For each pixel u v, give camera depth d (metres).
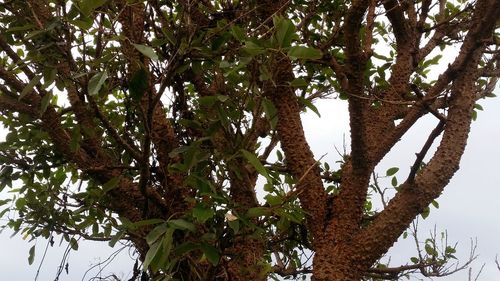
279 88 3.32
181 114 3.46
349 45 2.89
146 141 2.68
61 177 3.57
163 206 3.13
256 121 2.63
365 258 2.91
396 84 3.80
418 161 2.86
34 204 3.46
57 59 2.41
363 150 2.99
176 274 2.96
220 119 2.56
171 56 2.65
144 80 2.46
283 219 2.92
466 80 3.19
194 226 2.38
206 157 2.63
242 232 2.61
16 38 3.21
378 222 2.95
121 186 3.24
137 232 3.13
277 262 4.05
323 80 3.88
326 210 3.19
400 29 3.93
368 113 3.66
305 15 3.95
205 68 2.77
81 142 3.17
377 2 3.71
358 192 3.07
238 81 2.66
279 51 2.33
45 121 3.12
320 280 2.92
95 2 2.19
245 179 2.75
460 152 3.07
